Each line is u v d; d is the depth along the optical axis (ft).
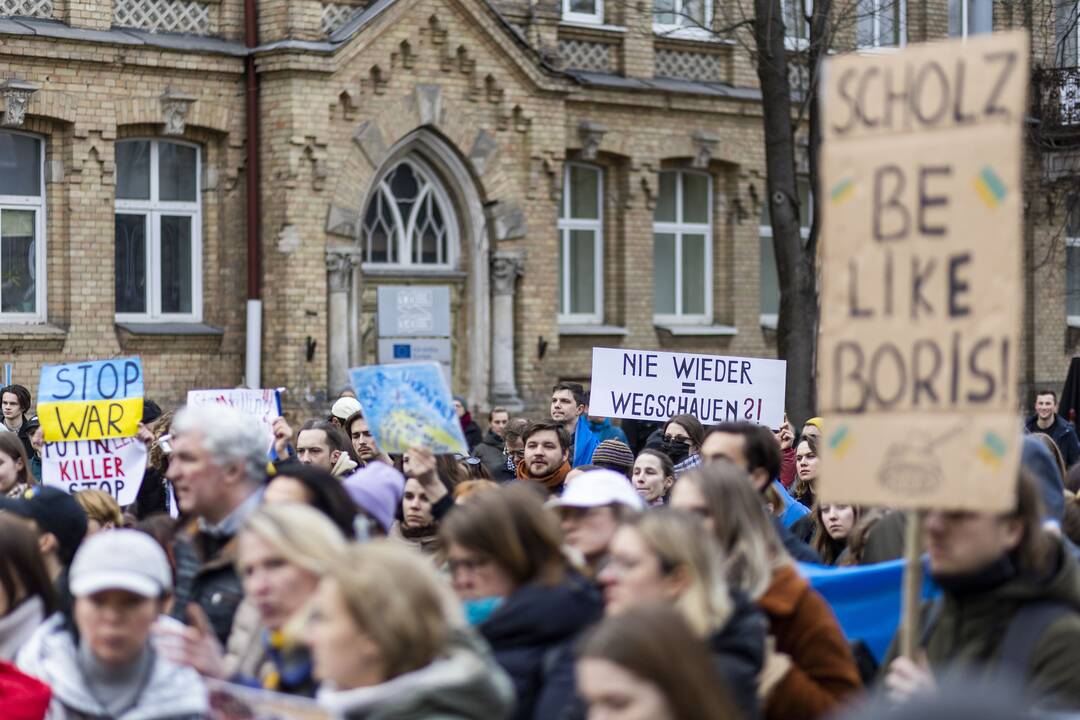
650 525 25.11
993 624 24.56
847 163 24.76
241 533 25.73
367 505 33.53
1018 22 135.85
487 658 22.90
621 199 119.85
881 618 35.37
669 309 125.18
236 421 31.01
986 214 23.65
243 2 101.60
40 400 54.80
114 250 98.58
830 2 102.27
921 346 24.06
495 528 27.12
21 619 30.94
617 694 19.06
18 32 92.38
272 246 100.78
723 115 123.65
